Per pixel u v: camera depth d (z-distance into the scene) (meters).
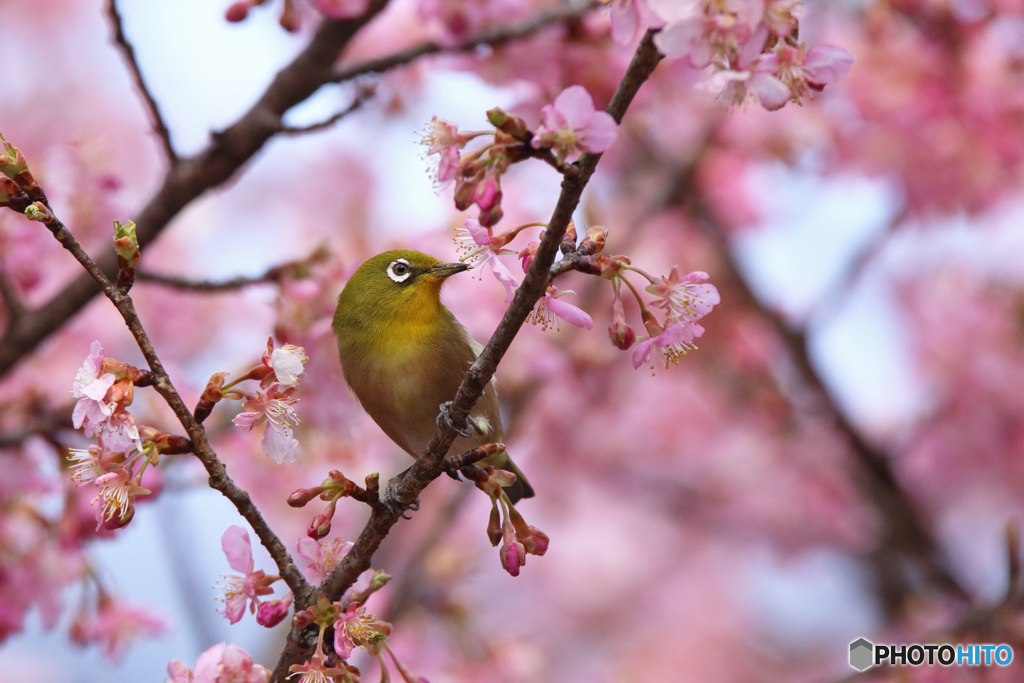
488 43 8.39
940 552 14.94
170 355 13.46
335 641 5.04
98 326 12.98
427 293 8.16
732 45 4.31
